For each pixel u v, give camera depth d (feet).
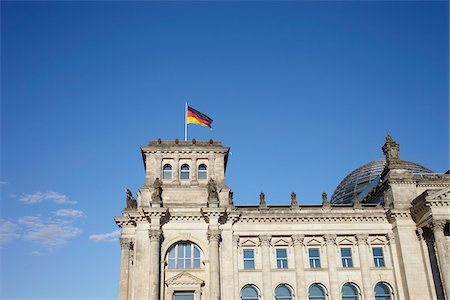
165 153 303.07
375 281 282.77
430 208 272.31
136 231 279.08
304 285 277.03
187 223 281.74
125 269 286.87
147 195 288.92
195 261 277.23
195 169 299.58
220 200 289.53
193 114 314.76
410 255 281.54
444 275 258.98
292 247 287.89
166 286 268.82
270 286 275.59
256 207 301.84
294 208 294.25
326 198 299.17
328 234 289.74
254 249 286.66
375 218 295.69
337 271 283.38
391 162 305.73
